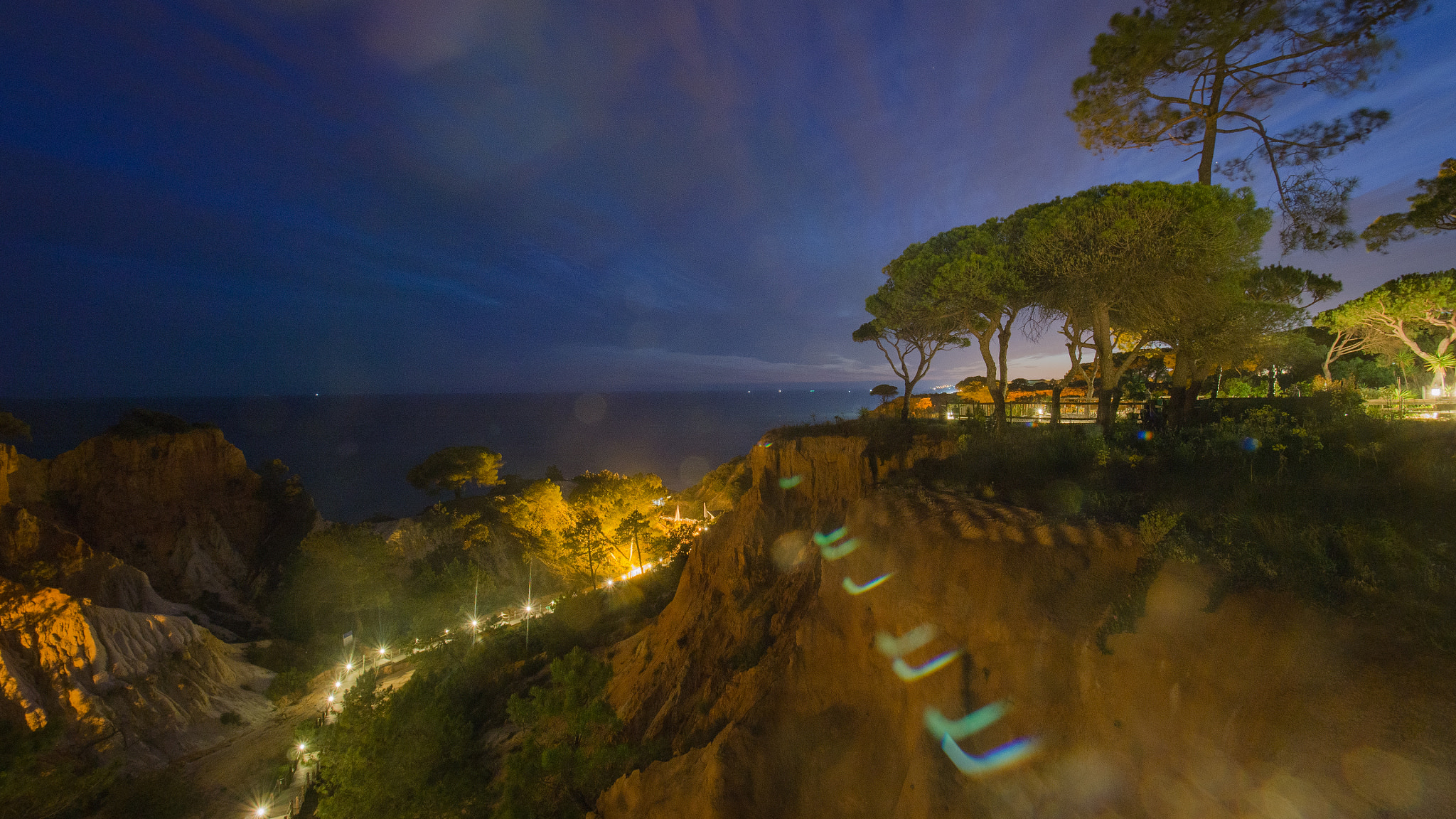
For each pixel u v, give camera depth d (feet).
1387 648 16.35
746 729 31.19
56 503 151.23
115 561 125.90
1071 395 114.52
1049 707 22.18
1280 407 52.70
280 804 76.23
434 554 173.58
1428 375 96.53
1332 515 23.25
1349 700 15.76
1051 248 47.96
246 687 112.37
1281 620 18.28
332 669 126.11
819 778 28.73
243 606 159.12
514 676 85.87
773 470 64.69
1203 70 49.32
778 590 52.44
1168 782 18.39
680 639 59.11
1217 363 50.96
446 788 49.88
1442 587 17.31
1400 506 23.00
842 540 36.52
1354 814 14.48
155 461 165.48
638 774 35.63
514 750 60.34
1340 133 47.52
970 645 25.45
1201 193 42.80
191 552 163.63
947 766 24.30
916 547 29.71
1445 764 13.69
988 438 44.86
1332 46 44.50
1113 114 52.70
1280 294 67.77
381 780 49.62
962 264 54.70
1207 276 44.93
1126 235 42.73
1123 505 28.17
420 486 207.72
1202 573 21.02
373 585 154.81
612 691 64.80
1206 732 17.98
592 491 183.93
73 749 81.35
